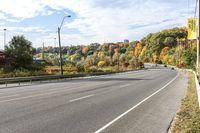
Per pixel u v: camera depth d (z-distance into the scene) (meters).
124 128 9.13
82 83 32.44
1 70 49.94
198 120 9.82
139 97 17.95
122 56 140.12
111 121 10.20
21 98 17.27
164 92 21.36
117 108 13.28
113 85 28.64
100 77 49.25
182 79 40.34
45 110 12.52
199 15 27.50
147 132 8.66
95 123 9.83
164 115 11.59
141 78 43.72
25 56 67.25
